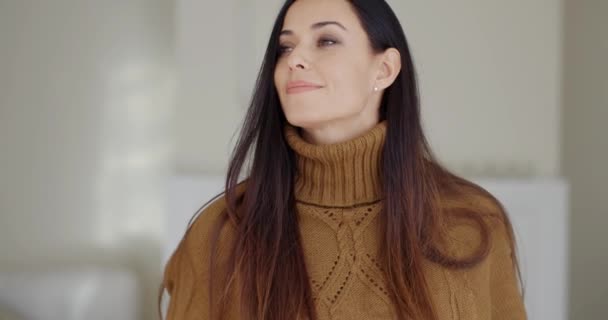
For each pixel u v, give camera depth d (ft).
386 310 2.91
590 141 7.14
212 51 6.50
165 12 7.38
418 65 6.59
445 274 3.08
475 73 6.64
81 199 7.38
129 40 7.37
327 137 3.12
